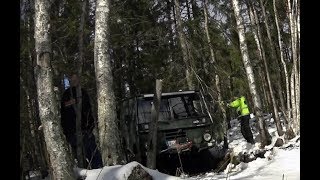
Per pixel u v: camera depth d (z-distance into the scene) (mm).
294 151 8016
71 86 7598
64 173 5188
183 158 9406
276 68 12289
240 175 6742
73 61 13430
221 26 16062
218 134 10375
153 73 16250
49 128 5227
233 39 16312
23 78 9586
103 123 6691
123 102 9883
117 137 6699
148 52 16391
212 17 16109
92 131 7633
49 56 5383
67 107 7785
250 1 13156
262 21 15117
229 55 16891
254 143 11469
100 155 7484
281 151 8219
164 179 5781
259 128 10312
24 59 10031
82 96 7695
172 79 15258
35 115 9648
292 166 6863
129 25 15469
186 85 14758
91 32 13453
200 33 15859
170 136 8961
